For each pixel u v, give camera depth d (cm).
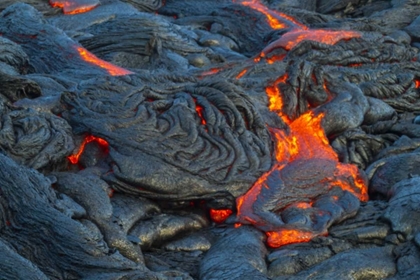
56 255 1083
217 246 1231
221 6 2289
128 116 1354
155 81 1464
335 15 2494
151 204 1293
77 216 1171
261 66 1698
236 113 1394
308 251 1212
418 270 1159
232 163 1339
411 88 1725
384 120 1609
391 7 2364
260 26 2175
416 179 1313
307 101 1583
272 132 1451
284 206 1323
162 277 1070
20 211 1110
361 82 1711
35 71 1719
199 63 1923
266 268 1191
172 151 1316
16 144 1276
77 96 1388
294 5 2420
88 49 1908
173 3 2373
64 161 1316
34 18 1831
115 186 1291
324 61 1797
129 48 1908
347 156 1480
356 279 1161
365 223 1279
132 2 2331
